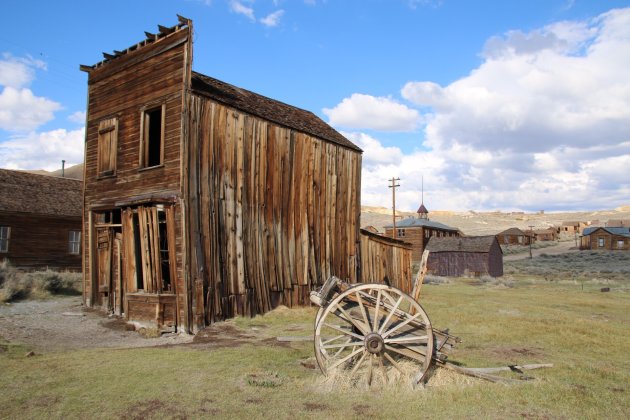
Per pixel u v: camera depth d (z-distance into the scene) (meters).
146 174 15.32
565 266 59.62
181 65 14.63
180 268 13.84
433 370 8.09
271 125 17.64
